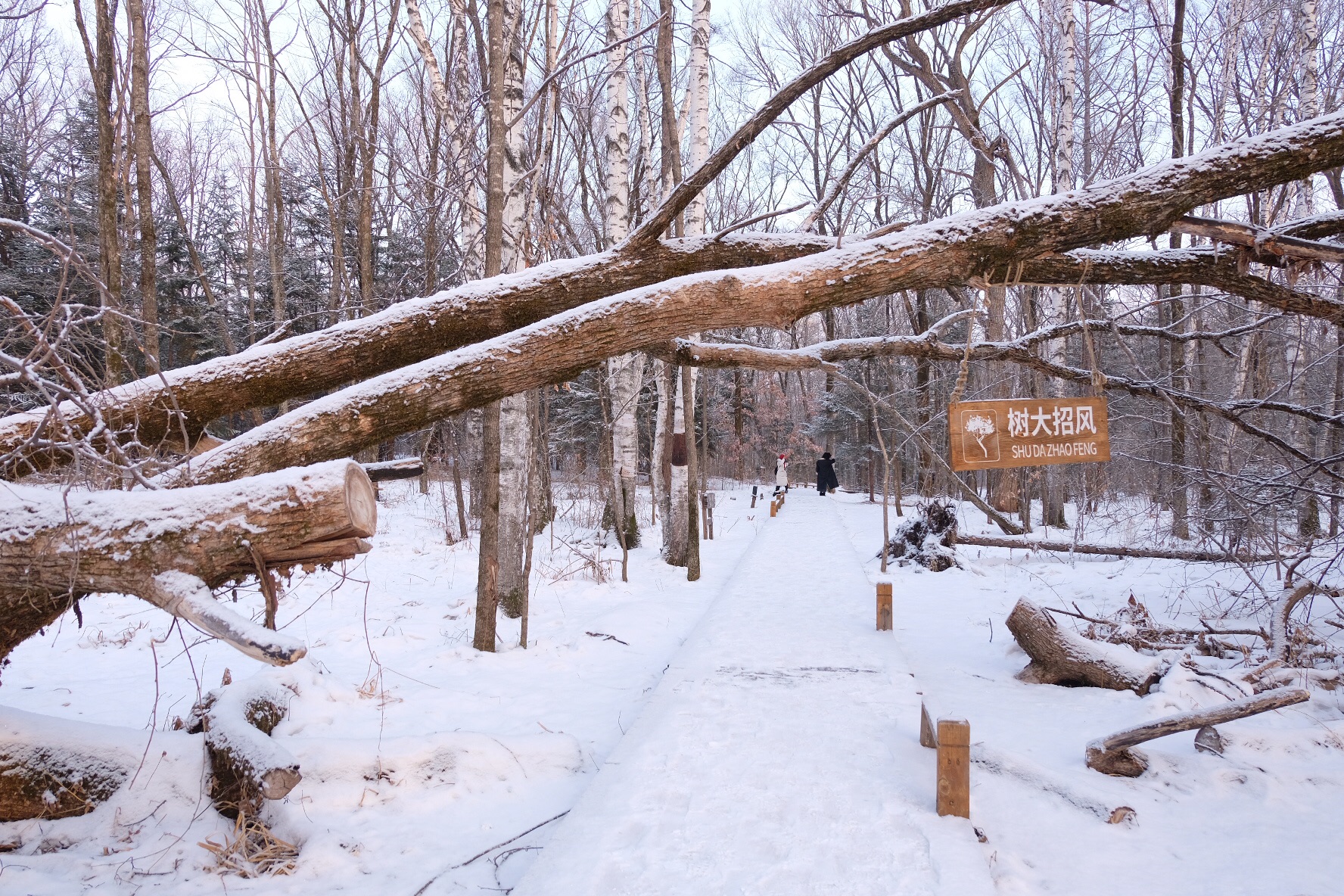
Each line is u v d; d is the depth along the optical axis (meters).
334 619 8.48
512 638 7.90
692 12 12.69
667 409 17.42
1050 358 14.43
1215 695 5.35
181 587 3.04
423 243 14.09
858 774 4.12
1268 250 4.50
